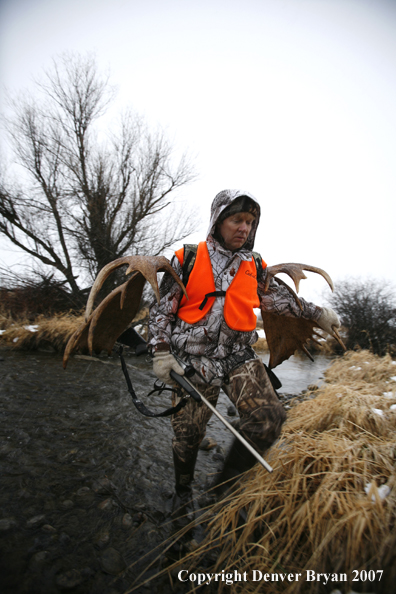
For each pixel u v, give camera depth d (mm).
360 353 6047
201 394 1729
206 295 1669
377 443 1935
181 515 1855
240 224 1702
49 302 8164
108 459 2475
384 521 1366
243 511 1689
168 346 1681
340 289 8250
